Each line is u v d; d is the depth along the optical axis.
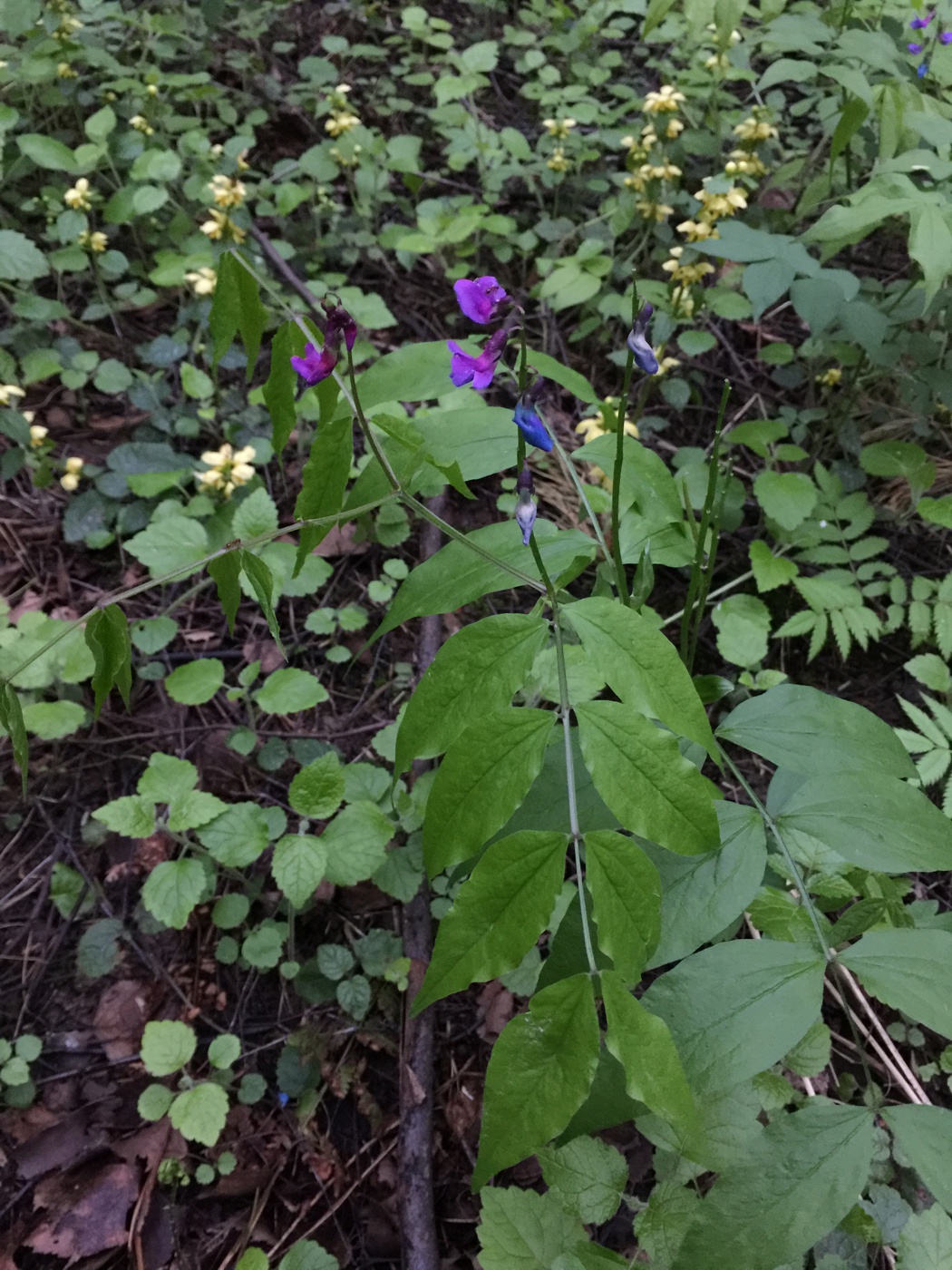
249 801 2.65
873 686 2.99
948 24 3.18
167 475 3.17
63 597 3.08
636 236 4.17
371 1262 1.99
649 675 1.25
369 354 3.54
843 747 1.58
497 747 1.19
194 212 4.26
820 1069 1.71
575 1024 1.02
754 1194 1.10
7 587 3.09
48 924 2.48
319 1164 2.13
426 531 3.29
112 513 3.24
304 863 2.21
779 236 2.68
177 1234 2.03
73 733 2.78
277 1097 2.23
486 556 1.49
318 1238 2.02
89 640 1.40
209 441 3.58
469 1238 2.00
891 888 1.76
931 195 2.30
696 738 1.22
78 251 3.72
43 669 2.69
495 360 1.24
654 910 1.10
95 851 2.59
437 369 1.75
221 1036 2.21
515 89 5.29
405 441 1.35
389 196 4.34
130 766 2.75
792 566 2.80
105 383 3.46
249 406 3.55
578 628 1.30
